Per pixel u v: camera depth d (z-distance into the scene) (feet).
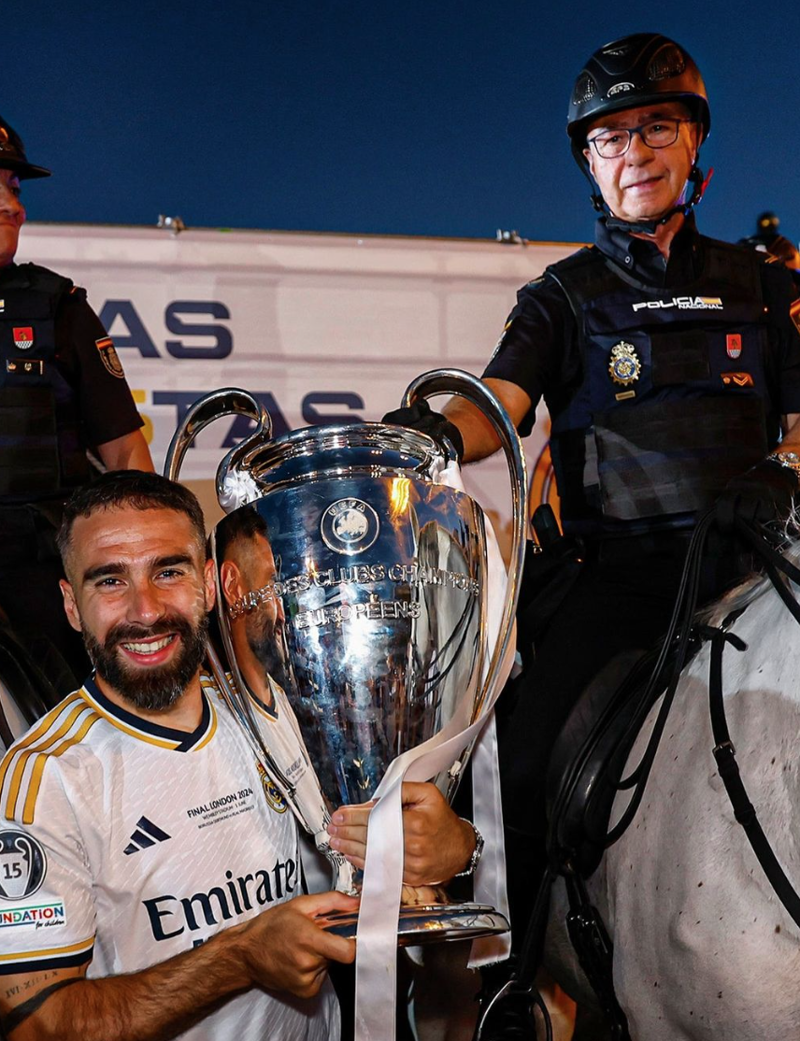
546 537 7.45
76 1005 4.52
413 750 4.60
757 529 5.49
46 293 7.54
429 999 7.12
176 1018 4.56
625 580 6.73
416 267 11.85
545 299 7.27
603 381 7.04
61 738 4.92
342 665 4.64
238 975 4.51
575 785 5.90
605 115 7.26
